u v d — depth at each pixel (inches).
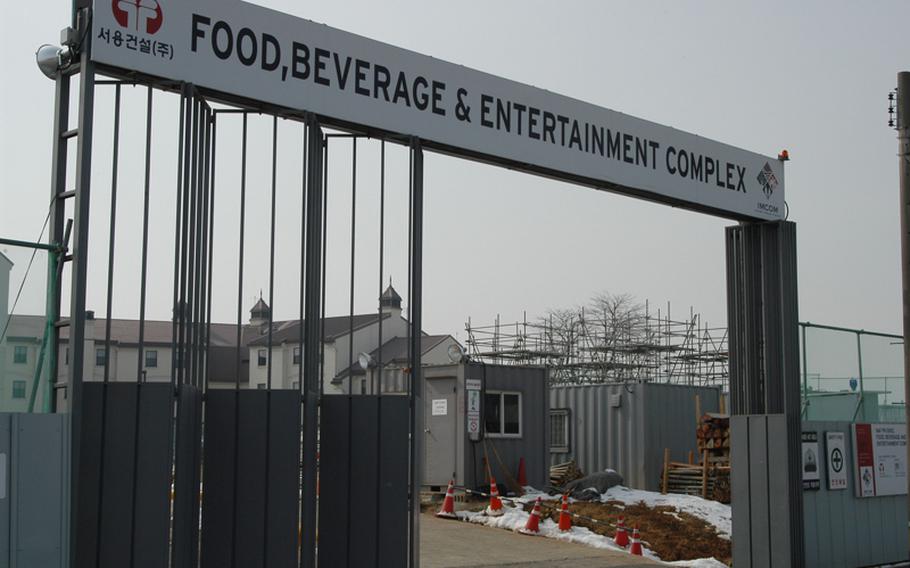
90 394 290.0
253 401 327.9
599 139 437.4
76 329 281.3
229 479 323.9
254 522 323.6
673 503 788.0
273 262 331.9
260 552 323.3
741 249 534.3
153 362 701.9
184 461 303.4
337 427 349.7
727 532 689.0
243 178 332.8
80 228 283.7
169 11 308.2
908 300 562.3
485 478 791.7
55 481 275.9
